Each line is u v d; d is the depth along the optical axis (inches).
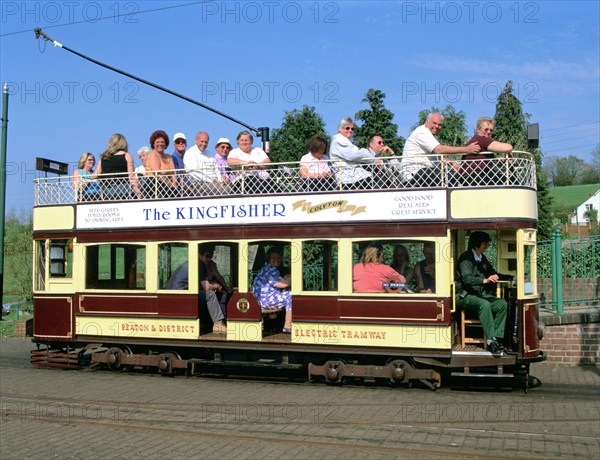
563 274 558.6
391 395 402.9
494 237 483.2
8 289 1067.9
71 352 521.7
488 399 388.8
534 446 292.2
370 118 968.3
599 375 456.4
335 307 425.4
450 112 968.9
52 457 287.9
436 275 407.5
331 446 296.2
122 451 295.1
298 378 468.4
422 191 413.4
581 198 2837.1
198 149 517.3
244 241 450.3
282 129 1039.6
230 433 319.6
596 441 299.1
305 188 439.2
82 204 500.4
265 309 460.8
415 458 279.1
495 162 406.9
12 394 421.4
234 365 454.3
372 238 420.5
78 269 499.8
